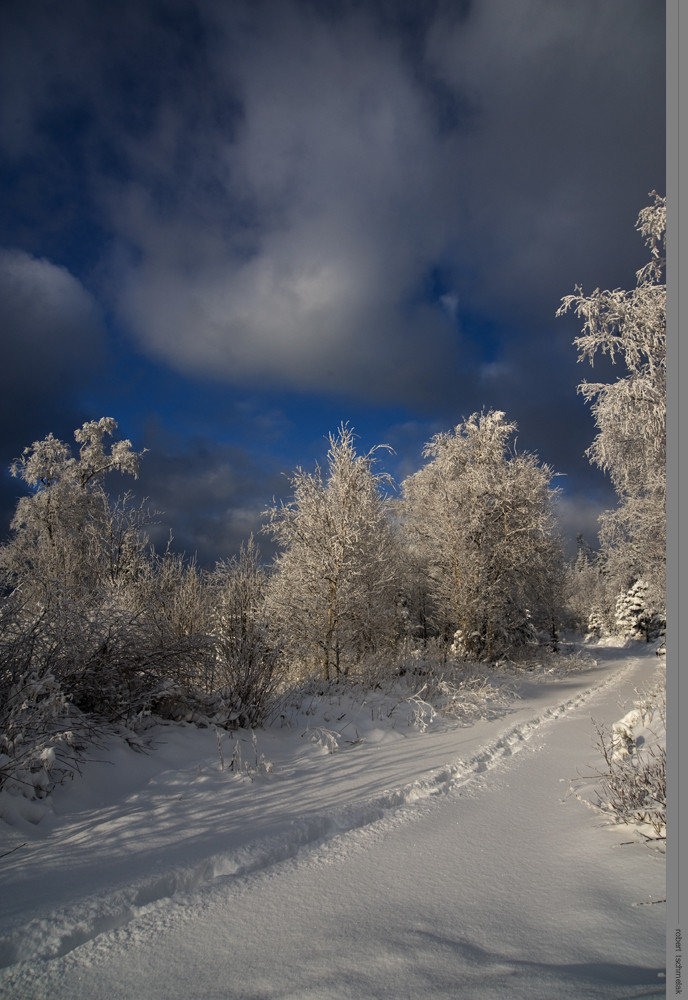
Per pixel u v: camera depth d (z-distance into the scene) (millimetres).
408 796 5418
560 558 27531
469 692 13172
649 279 10539
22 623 6184
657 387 9938
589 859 3750
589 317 10477
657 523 13078
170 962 2574
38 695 5664
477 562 21625
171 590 11984
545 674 21172
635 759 6066
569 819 4734
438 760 6941
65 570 12148
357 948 2611
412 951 2543
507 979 2188
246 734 7535
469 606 20891
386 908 3092
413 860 3832
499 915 2971
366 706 10219
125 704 6625
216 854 3775
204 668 8031
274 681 9055
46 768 4586
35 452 27641
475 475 23750
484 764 6879
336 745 7512
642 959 2396
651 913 2877
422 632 23766
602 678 21141
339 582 12594
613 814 4410
